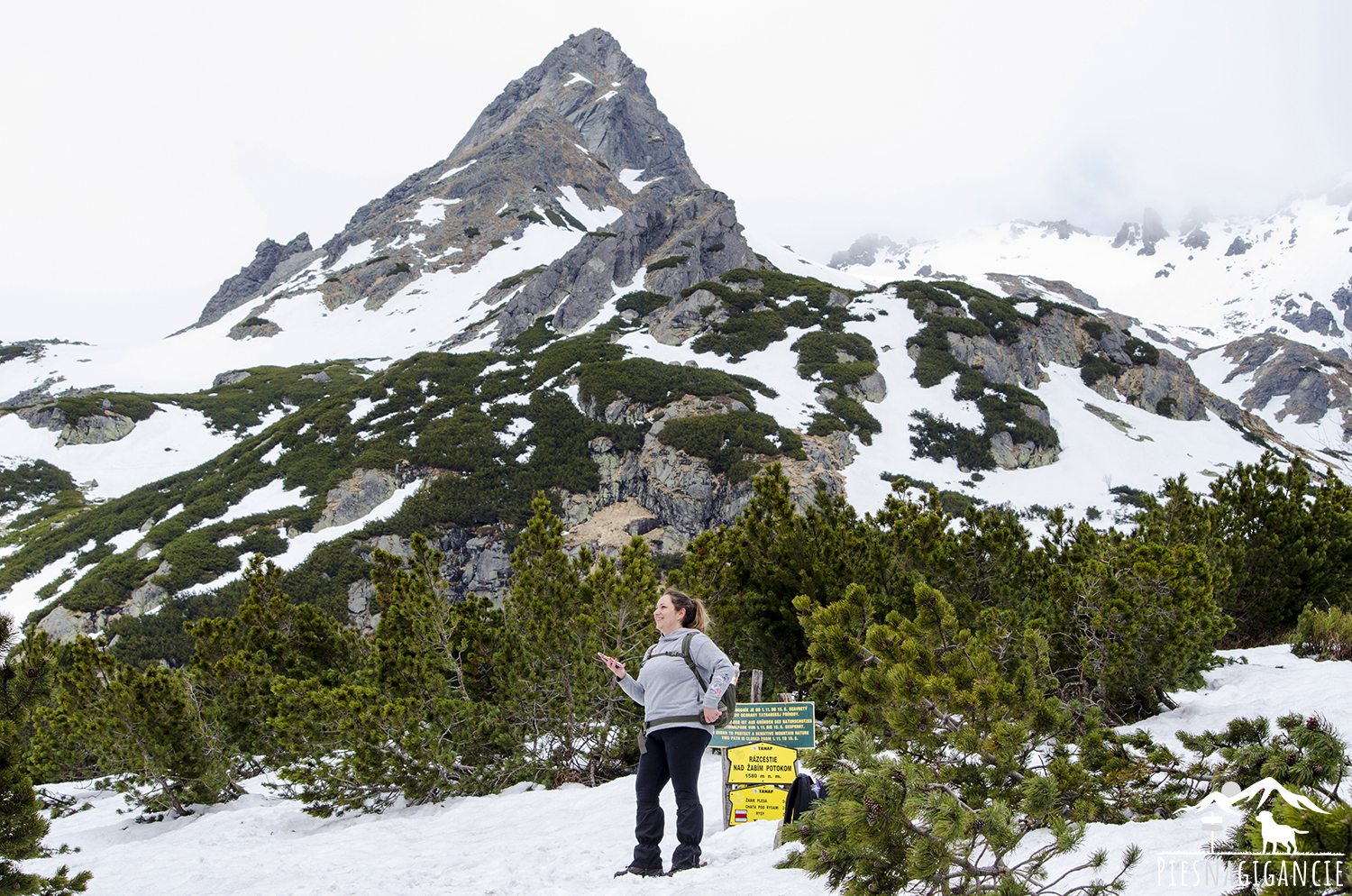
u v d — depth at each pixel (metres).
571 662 9.97
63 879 5.21
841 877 2.87
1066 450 90.44
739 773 5.54
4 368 184.38
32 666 5.29
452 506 72.31
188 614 61.16
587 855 5.54
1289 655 10.44
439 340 156.88
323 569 65.50
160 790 11.32
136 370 177.88
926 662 4.74
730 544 11.73
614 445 79.81
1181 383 108.62
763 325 105.06
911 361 99.56
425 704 9.99
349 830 8.23
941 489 78.56
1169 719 7.52
